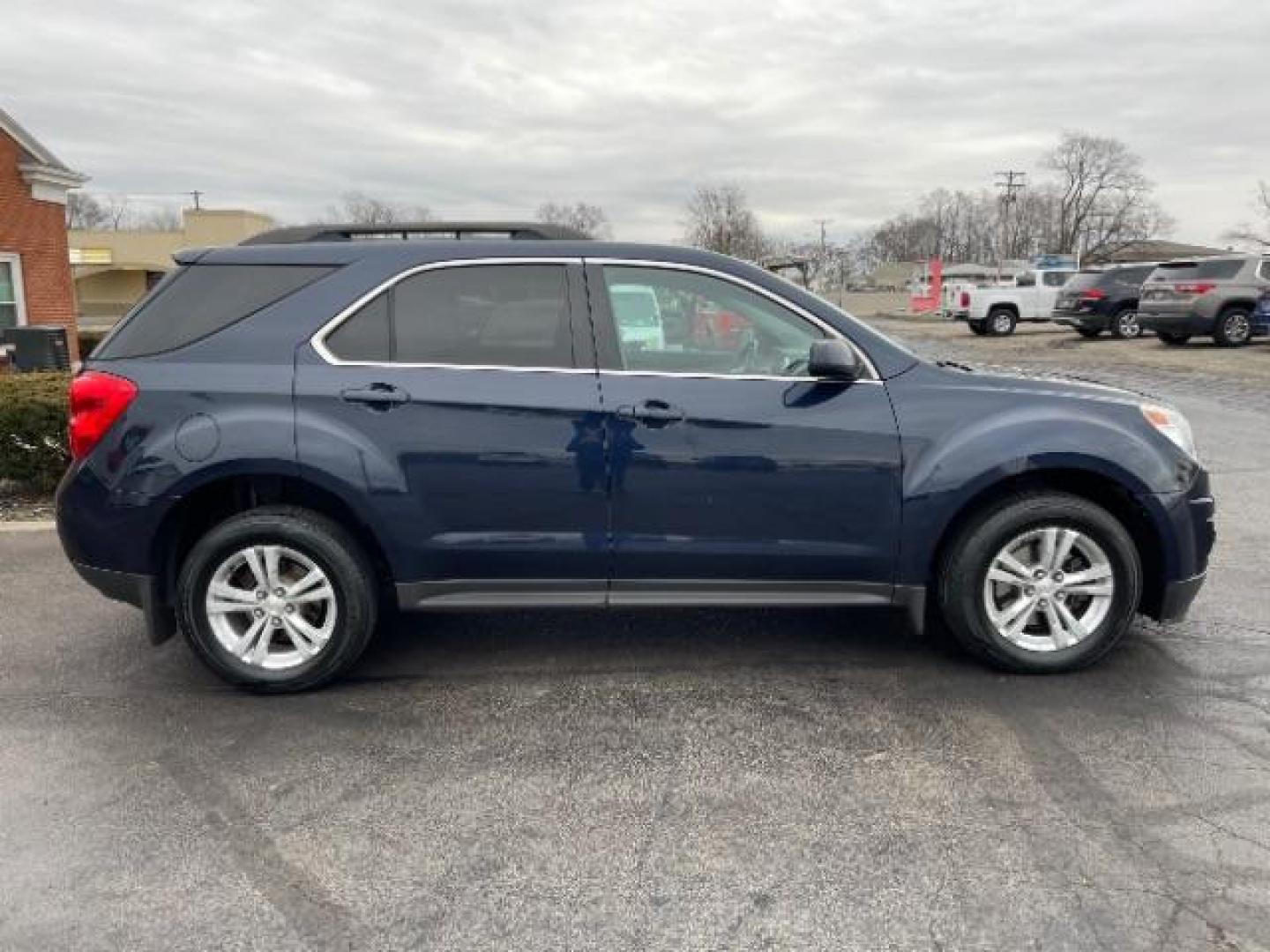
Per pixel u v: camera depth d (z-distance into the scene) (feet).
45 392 23.66
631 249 12.96
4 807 10.23
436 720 12.25
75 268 172.45
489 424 12.42
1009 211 287.07
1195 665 13.60
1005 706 12.37
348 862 9.25
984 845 9.36
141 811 10.16
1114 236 297.12
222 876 9.03
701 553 12.73
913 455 12.60
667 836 9.63
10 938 8.18
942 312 114.32
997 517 12.80
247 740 11.78
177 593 12.87
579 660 14.14
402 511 12.48
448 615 16.10
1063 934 8.11
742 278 12.92
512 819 9.96
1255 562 18.35
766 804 10.17
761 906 8.54
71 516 12.67
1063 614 13.12
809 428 12.52
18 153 57.26
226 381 12.39
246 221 125.49
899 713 12.23
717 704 12.59
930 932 8.17
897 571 12.89
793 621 15.62
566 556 12.73
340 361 12.48
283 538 12.60
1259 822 9.70
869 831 9.63
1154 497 12.75
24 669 13.99
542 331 12.69
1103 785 10.43
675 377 12.59
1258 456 29.32
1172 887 8.69
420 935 8.21
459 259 12.75
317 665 12.91
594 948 8.04
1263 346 64.64
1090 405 12.98
